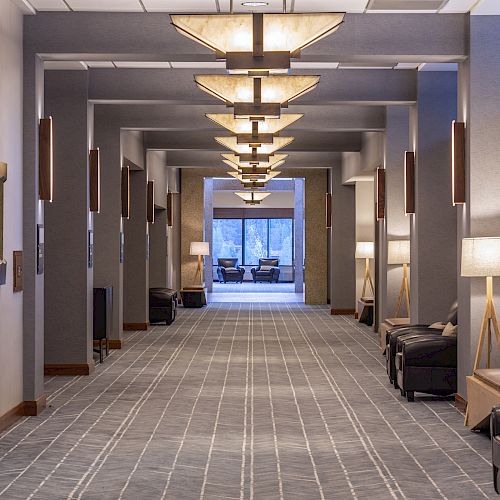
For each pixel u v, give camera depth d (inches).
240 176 810.8
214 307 949.8
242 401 372.2
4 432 309.1
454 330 380.8
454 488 235.5
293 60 360.8
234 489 234.8
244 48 256.8
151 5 339.3
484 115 347.9
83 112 458.0
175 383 422.3
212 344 593.3
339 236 861.2
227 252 1518.2
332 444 289.6
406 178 468.8
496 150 347.6
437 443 291.1
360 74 463.8
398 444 289.6
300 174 990.4
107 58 357.1
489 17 348.5
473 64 348.5
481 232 346.6
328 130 560.1
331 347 576.1
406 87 466.6
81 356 451.5
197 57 354.9
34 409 342.6
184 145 673.0
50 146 353.4
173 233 986.1
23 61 348.2
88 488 235.6
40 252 354.6
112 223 558.9
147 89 461.1
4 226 315.9
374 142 632.4
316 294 995.9
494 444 222.8
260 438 298.8
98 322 500.7
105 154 554.3
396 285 562.9
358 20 353.1
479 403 300.2
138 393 392.8
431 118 460.1
